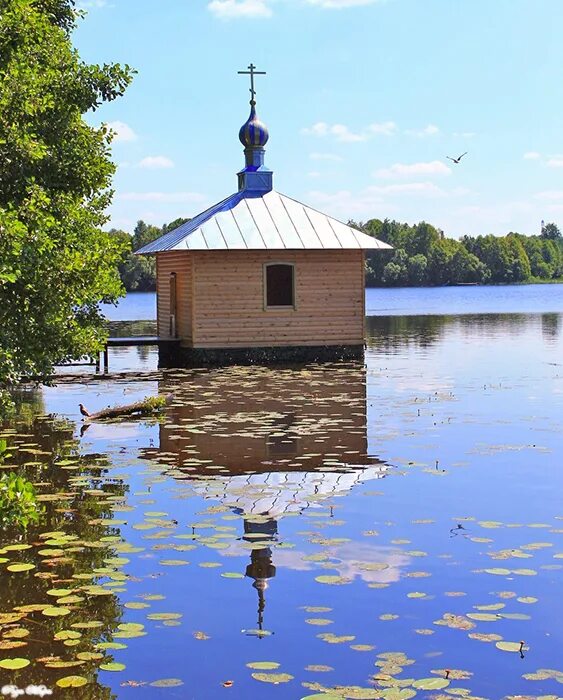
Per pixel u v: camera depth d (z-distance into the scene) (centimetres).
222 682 546
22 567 737
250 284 2438
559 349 2778
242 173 2664
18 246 885
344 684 540
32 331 1164
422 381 1955
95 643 598
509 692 529
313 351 2486
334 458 1138
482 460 1122
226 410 1540
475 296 9025
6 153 1092
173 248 2397
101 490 980
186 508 905
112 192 1767
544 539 799
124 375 2120
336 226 2545
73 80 1334
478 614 637
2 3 1073
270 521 858
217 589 688
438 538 803
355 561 745
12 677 554
